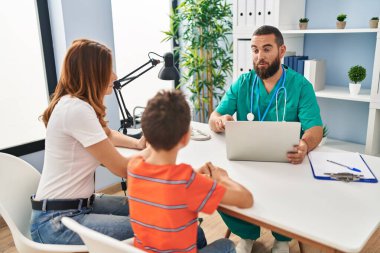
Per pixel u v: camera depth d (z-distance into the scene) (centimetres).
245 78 200
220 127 186
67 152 132
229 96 203
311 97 186
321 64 270
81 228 92
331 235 97
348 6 275
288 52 284
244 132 146
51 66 254
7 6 228
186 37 347
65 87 137
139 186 102
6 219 126
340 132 303
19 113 245
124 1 310
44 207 132
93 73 135
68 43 243
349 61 284
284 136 143
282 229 104
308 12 298
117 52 313
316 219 105
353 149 275
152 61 205
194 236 105
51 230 130
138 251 81
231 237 215
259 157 150
